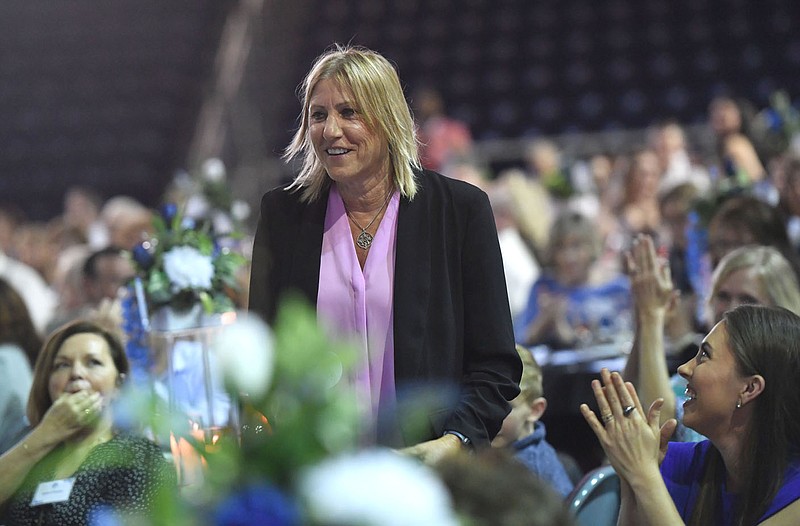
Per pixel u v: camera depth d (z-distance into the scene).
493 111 32.28
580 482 8.23
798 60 31.25
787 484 6.87
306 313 3.70
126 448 7.77
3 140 36.28
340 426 3.57
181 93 36.56
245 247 16.00
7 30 39.59
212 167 17.28
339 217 7.02
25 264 22.70
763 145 18.34
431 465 3.55
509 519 3.36
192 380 8.74
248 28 35.66
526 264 18.11
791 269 9.26
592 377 11.11
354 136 6.75
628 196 21.27
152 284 9.07
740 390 6.91
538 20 35.06
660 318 8.96
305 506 3.29
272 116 33.75
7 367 11.08
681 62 32.28
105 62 38.16
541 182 23.67
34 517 7.88
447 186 7.06
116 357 8.78
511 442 9.02
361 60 6.84
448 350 6.82
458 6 36.47
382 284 6.84
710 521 7.15
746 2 33.41
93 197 24.80
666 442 7.09
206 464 3.71
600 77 32.62
